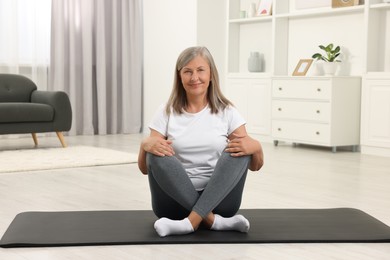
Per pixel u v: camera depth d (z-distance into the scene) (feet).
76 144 21.22
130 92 25.86
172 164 8.10
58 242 7.91
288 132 20.38
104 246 7.88
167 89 24.95
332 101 18.81
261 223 9.02
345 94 19.06
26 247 7.83
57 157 17.08
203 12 23.41
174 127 8.60
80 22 24.56
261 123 21.86
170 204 8.45
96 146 20.66
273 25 21.53
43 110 19.08
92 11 24.80
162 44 25.05
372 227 8.77
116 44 25.39
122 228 8.68
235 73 22.72
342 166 15.92
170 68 24.73
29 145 20.71
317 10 20.07
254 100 22.07
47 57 23.63
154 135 8.68
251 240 8.04
